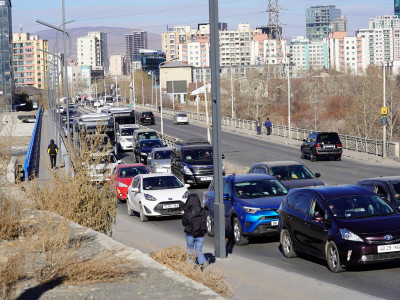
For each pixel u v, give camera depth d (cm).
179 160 3934
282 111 13838
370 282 1345
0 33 17300
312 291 1238
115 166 3806
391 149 5275
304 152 5338
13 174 3997
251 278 1381
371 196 1587
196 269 1298
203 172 3791
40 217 1569
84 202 1811
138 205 2692
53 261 1266
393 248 1410
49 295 1070
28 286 1134
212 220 2177
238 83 13400
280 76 15375
